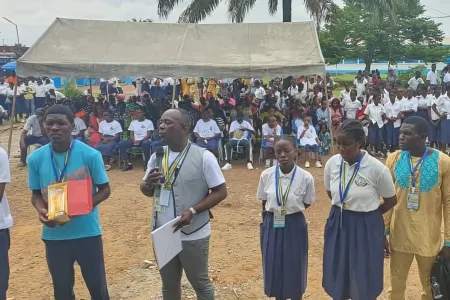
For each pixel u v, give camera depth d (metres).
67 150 3.59
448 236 3.57
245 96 17.12
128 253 6.00
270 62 11.28
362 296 3.53
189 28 12.81
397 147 12.73
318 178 10.12
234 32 12.59
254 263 5.58
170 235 3.26
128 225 7.13
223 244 6.23
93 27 12.56
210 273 5.30
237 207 8.02
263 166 11.58
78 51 11.67
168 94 21.14
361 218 3.57
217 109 12.82
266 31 12.58
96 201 3.61
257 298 4.70
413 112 12.27
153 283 5.08
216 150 11.68
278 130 11.73
